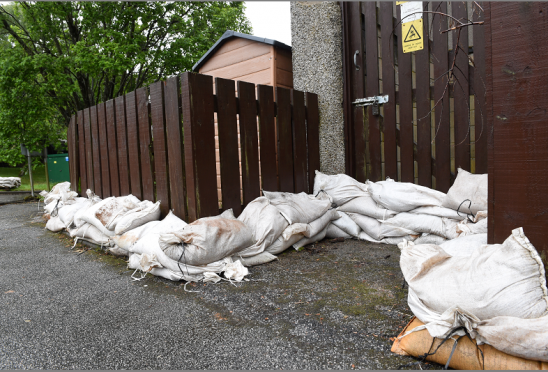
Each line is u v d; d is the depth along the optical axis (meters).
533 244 1.85
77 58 8.70
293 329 2.08
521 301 1.53
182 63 10.98
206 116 3.65
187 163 3.58
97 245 4.12
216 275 2.86
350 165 4.80
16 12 9.98
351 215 4.20
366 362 1.74
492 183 1.99
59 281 3.03
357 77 4.73
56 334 2.09
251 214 3.59
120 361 1.80
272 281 2.86
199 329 2.12
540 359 1.43
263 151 4.24
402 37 4.25
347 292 2.58
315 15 4.80
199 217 3.57
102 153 5.07
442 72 4.00
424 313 1.81
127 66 9.20
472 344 1.61
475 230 3.02
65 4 9.41
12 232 5.13
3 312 2.41
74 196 5.33
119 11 10.07
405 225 3.68
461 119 3.91
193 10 11.34
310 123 4.82
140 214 3.71
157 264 2.97
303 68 4.98
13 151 10.60
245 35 5.11
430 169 4.17
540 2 1.75
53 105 9.90
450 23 3.88
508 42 1.87
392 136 4.44
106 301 2.57
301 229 3.60
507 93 1.90
